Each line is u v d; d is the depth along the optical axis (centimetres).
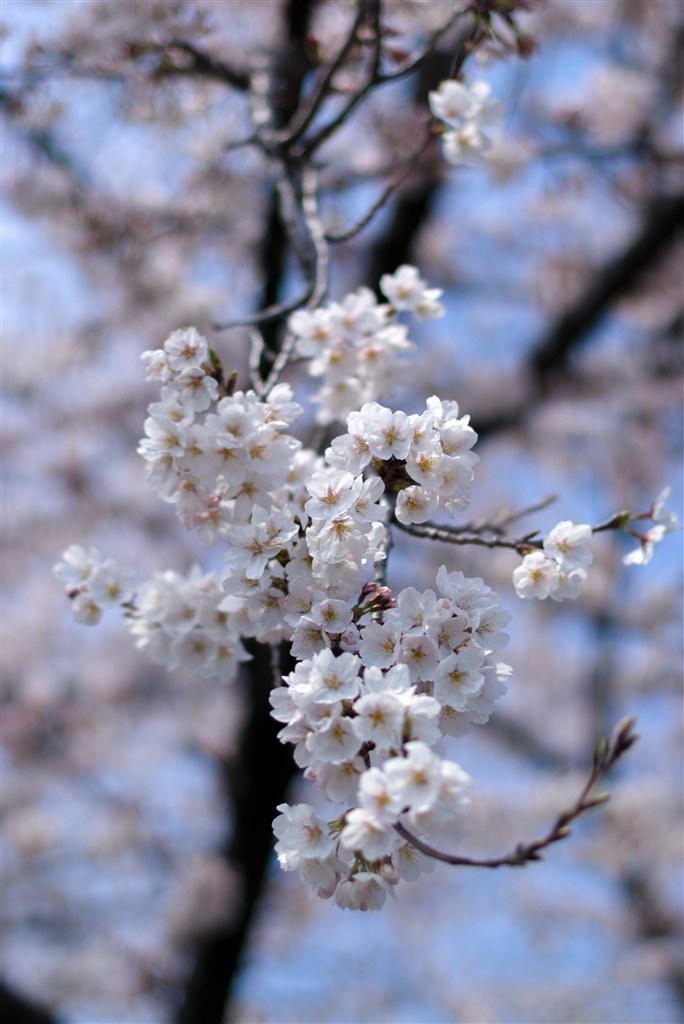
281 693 138
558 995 853
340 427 254
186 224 621
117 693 738
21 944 772
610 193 625
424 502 154
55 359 766
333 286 680
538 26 620
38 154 562
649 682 888
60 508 766
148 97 452
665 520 176
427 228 731
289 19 520
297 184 302
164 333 723
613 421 788
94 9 448
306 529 148
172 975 711
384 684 129
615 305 639
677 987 819
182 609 195
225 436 163
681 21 659
